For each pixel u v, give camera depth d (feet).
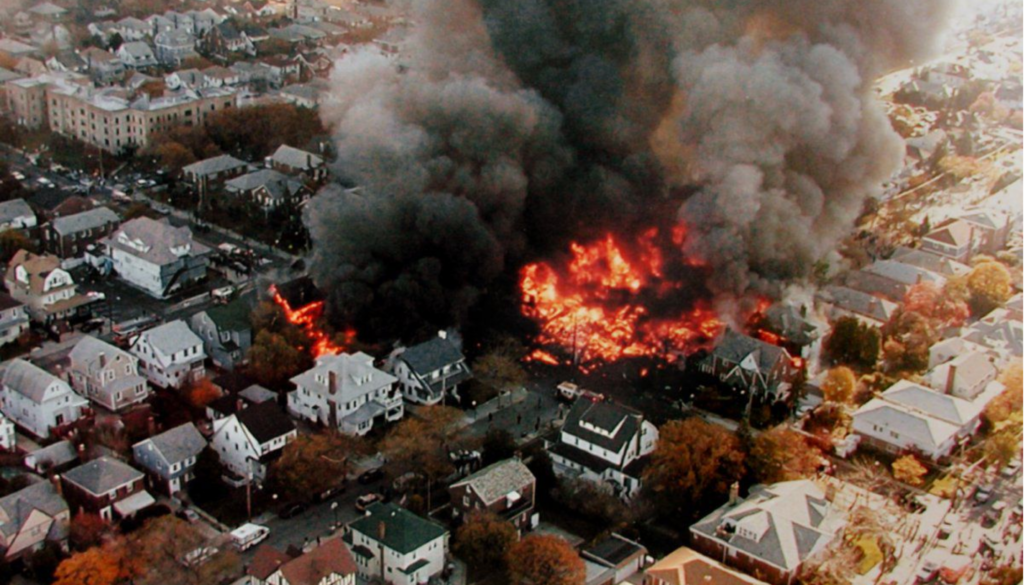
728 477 353.92
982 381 428.56
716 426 373.61
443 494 356.38
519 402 420.36
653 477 356.79
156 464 350.02
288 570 293.84
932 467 386.52
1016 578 325.62
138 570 302.66
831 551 329.31
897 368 454.81
